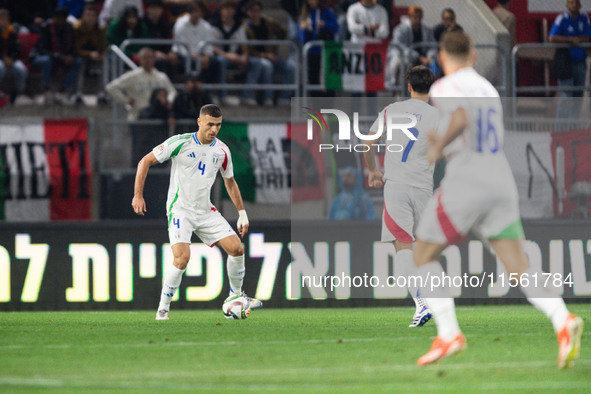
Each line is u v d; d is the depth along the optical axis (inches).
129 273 1518.2
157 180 1550.2
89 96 1969.7
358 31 1902.1
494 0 2130.9
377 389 618.5
